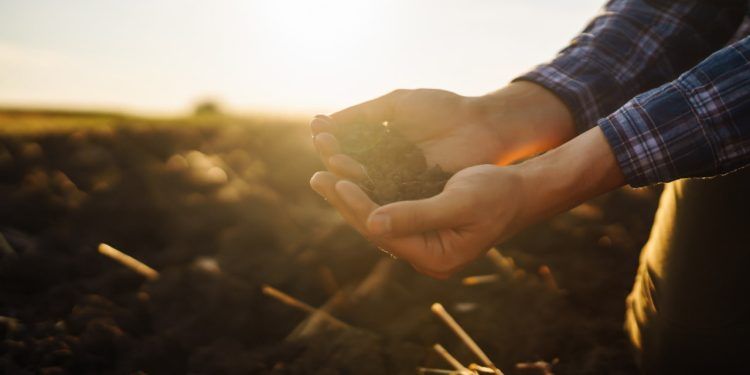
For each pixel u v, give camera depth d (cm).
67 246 117
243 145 276
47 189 156
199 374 82
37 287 99
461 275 111
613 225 143
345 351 86
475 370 82
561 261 118
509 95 83
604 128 62
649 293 80
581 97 81
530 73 83
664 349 78
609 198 166
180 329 90
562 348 89
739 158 60
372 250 117
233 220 141
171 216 144
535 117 81
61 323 88
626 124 62
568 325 94
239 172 211
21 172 176
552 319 96
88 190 167
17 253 108
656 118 61
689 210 72
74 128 274
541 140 82
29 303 94
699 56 83
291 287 107
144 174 189
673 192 75
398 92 82
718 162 61
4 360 79
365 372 83
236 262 114
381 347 88
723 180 68
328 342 88
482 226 62
